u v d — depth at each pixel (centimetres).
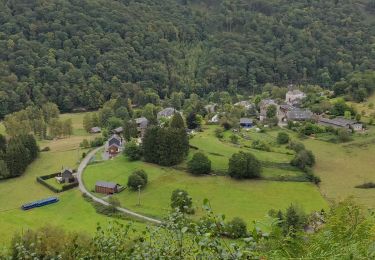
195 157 9206
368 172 9231
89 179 9394
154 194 8419
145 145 9906
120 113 15288
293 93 16188
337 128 11406
